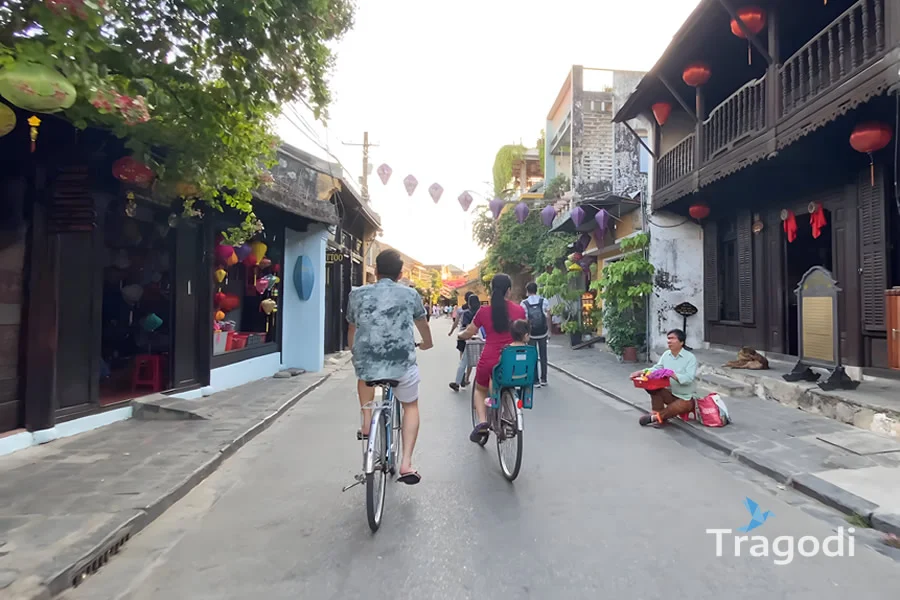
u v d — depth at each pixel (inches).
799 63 305.3
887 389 292.2
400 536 163.6
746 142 346.9
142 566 148.3
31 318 246.2
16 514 171.0
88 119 212.1
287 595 132.0
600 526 169.6
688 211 523.5
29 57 155.9
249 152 248.7
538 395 410.9
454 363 642.8
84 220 246.5
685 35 376.5
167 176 248.5
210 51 207.2
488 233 1114.7
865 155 318.0
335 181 569.9
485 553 151.9
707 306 525.0
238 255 425.4
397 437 205.0
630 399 375.6
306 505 190.9
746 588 133.5
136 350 345.1
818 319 312.3
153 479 204.4
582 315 763.4
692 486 207.0
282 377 482.6
